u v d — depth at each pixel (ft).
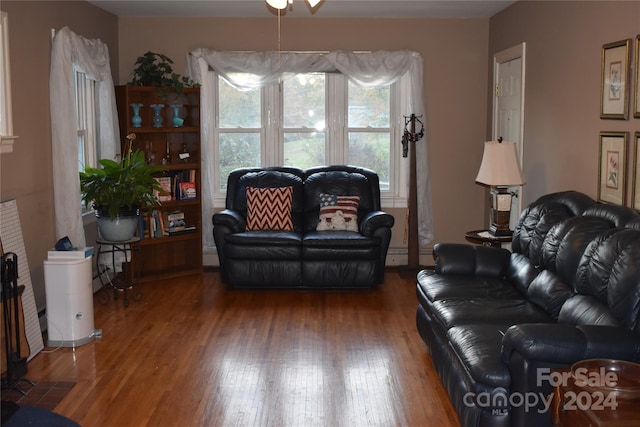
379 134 24.47
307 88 24.31
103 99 20.42
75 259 15.78
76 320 15.79
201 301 19.81
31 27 16.56
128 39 23.67
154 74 21.83
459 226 24.62
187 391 13.24
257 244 20.44
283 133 24.45
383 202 24.48
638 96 12.98
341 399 12.85
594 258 11.66
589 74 15.35
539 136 18.56
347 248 20.44
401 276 23.07
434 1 20.56
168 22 23.66
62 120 17.46
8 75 15.21
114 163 18.47
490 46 23.59
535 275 14.35
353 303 19.63
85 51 18.67
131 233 19.20
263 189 22.18
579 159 15.96
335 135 24.40
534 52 18.92
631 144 13.37
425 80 23.98
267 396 13.00
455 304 13.69
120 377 13.97
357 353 15.35
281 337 16.51
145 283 21.94
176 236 22.30
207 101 23.99
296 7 21.68
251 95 24.36
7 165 15.34
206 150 23.63
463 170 24.38
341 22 23.71
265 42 23.76
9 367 13.35
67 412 12.32
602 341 9.86
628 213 12.30
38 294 16.88
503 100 22.08
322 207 21.97
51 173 17.70
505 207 18.57
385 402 12.73
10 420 9.67
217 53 23.43
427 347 15.40
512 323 12.50
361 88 24.29
